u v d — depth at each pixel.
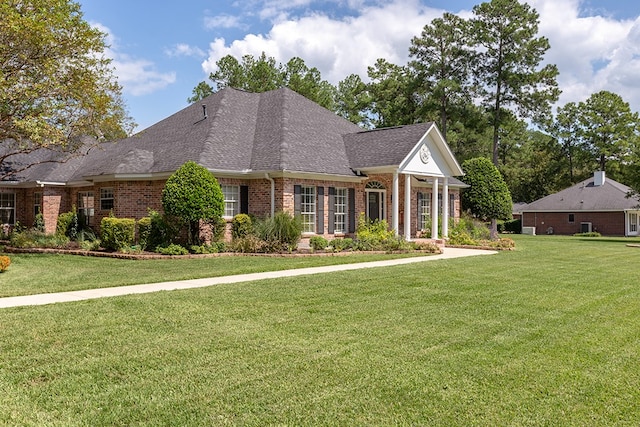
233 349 6.43
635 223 47.16
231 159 20.03
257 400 4.88
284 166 19.05
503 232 52.75
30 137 16.83
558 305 9.42
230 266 14.55
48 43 16.34
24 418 4.48
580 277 13.20
